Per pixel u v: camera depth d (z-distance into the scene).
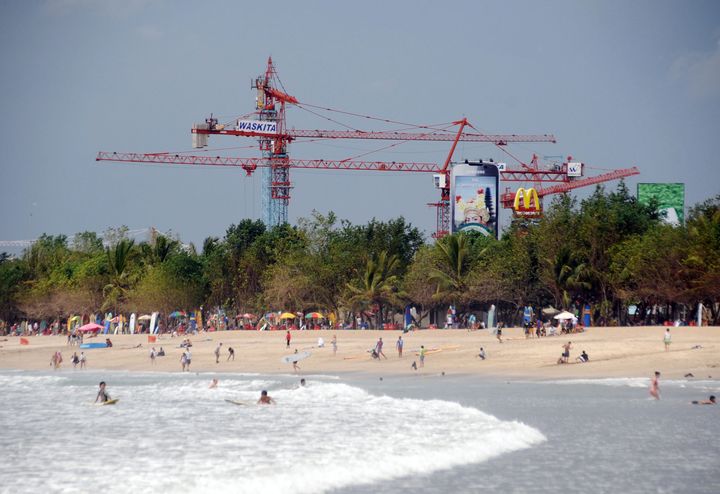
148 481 29.64
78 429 41.62
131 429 41.44
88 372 80.69
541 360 71.94
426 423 41.69
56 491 28.45
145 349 97.88
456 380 63.75
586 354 70.56
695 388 56.03
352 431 39.69
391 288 117.25
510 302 113.50
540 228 108.38
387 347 86.69
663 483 29.23
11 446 36.72
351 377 68.38
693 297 91.38
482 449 34.69
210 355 90.25
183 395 57.25
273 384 63.75
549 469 31.31
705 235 89.19
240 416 45.81
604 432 39.09
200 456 33.97
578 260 103.06
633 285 99.25
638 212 109.06
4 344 116.62
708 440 37.03
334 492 28.27
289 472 30.75
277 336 101.81
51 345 110.56
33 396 57.75
